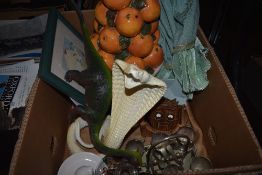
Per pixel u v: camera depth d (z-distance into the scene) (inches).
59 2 28.8
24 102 20.6
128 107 17.0
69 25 23.1
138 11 17.5
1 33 26.0
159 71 21.1
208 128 20.8
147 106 16.6
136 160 17.4
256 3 20.0
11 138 19.5
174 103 20.4
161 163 18.0
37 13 28.5
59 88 18.6
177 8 18.9
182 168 18.1
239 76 21.3
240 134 16.3
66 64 20.6
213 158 20.4
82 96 19.8
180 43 18.8
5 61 24.9
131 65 13.3
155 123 21.0
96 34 20.6
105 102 17.8
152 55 19.4
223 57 22.5
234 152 17.2
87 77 18.7
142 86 15.3
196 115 22.6
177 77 20.3
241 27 20.8
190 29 18.8
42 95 18.3
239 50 21.0
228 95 17.2
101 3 18.7
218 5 22.5
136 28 17.1
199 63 19.8
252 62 24.7
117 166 17.5
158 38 20.2
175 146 18.5
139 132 21.9
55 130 20.6
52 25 21.0
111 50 18.5
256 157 14.7
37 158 17.1
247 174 14.1
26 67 23.6
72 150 21.0
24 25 25.9
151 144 19.4
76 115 21.6
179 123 22.2
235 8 21.6
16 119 19.7
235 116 16.7
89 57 18.8
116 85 16.2
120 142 18.5
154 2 17.7
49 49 19.4
